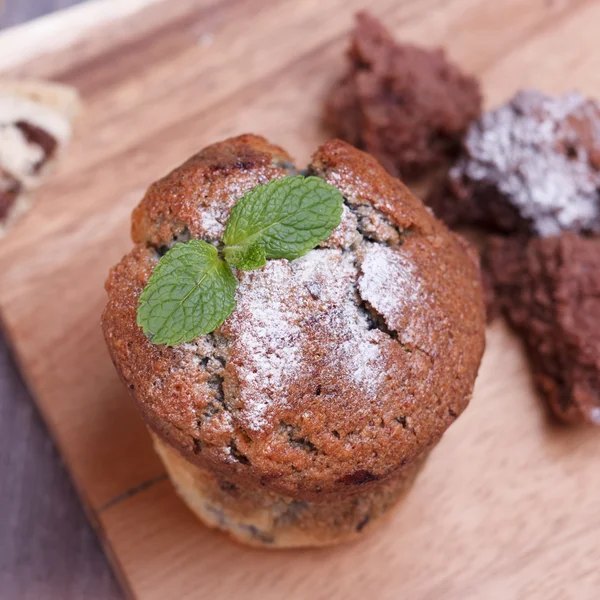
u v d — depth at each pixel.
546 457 0.26
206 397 0.21
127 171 0.28
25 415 0.28
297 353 0.20
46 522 0.27
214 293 0.20
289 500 0.23
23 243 0.28
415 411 0.21
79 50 0.29
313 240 0.20
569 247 0.27
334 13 0.31
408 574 0.25
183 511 0.25
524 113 0.28
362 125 0.28
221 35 0.30
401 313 0.21
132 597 0.25
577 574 0.25
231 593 0.25
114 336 0.21
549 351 0.26
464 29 0.31
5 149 0.28
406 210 0.22
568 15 0.31
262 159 0.22
